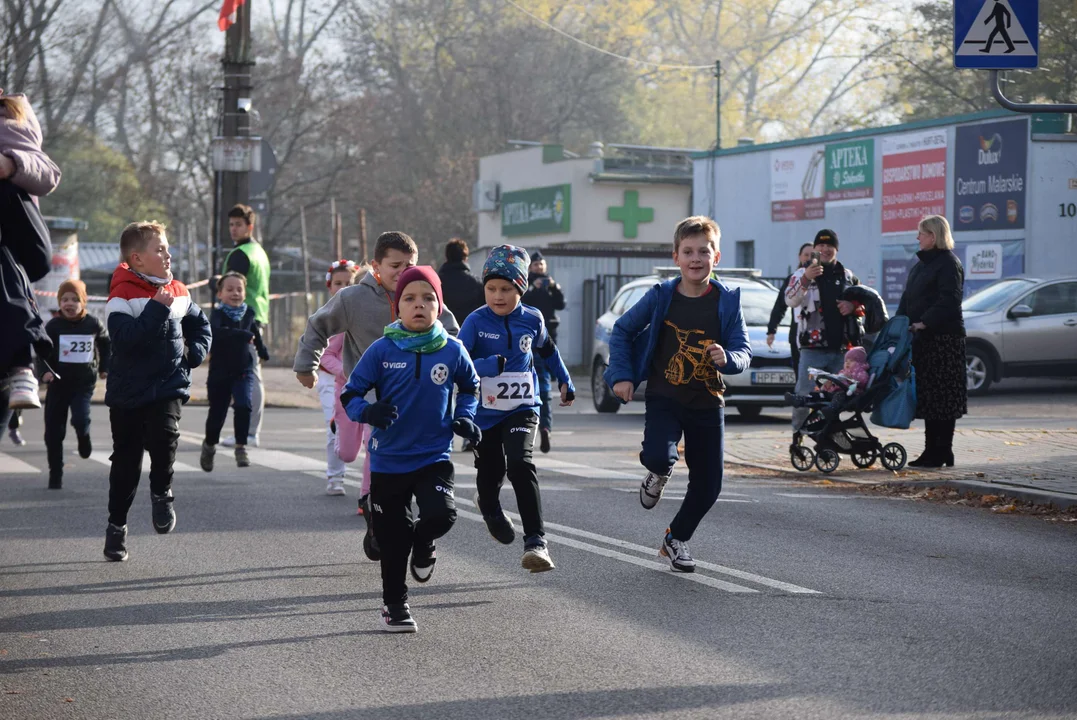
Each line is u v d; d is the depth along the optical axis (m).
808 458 17.95
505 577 10.45
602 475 17.19
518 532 12.56
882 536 12.30
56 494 15.61
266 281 19.28
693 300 10.20
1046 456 17.77
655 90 98.69
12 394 7.29
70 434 24.00
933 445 17.09
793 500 14.73
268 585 10.26
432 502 8.60
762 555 11.32
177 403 11.41
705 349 10.11
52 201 84.12
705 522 13.10
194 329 11.48
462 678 7.61
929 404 16.75
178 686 7.51
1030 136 36.91
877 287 42.41
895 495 15.16
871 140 42.47
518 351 10.33
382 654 8.17
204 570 10.86
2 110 7.56
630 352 10.33
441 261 88.94
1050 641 8.32
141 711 7.06
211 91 71.38
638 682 7.46
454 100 91.88
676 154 69.69
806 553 11.41
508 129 90.75
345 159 80.44
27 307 7.37
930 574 10.48
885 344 16.80
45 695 7.36
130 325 10.88
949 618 8.96
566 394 10.66
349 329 11.49
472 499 14.80
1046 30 53.09
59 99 72.12
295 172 86.56
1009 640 8.34
